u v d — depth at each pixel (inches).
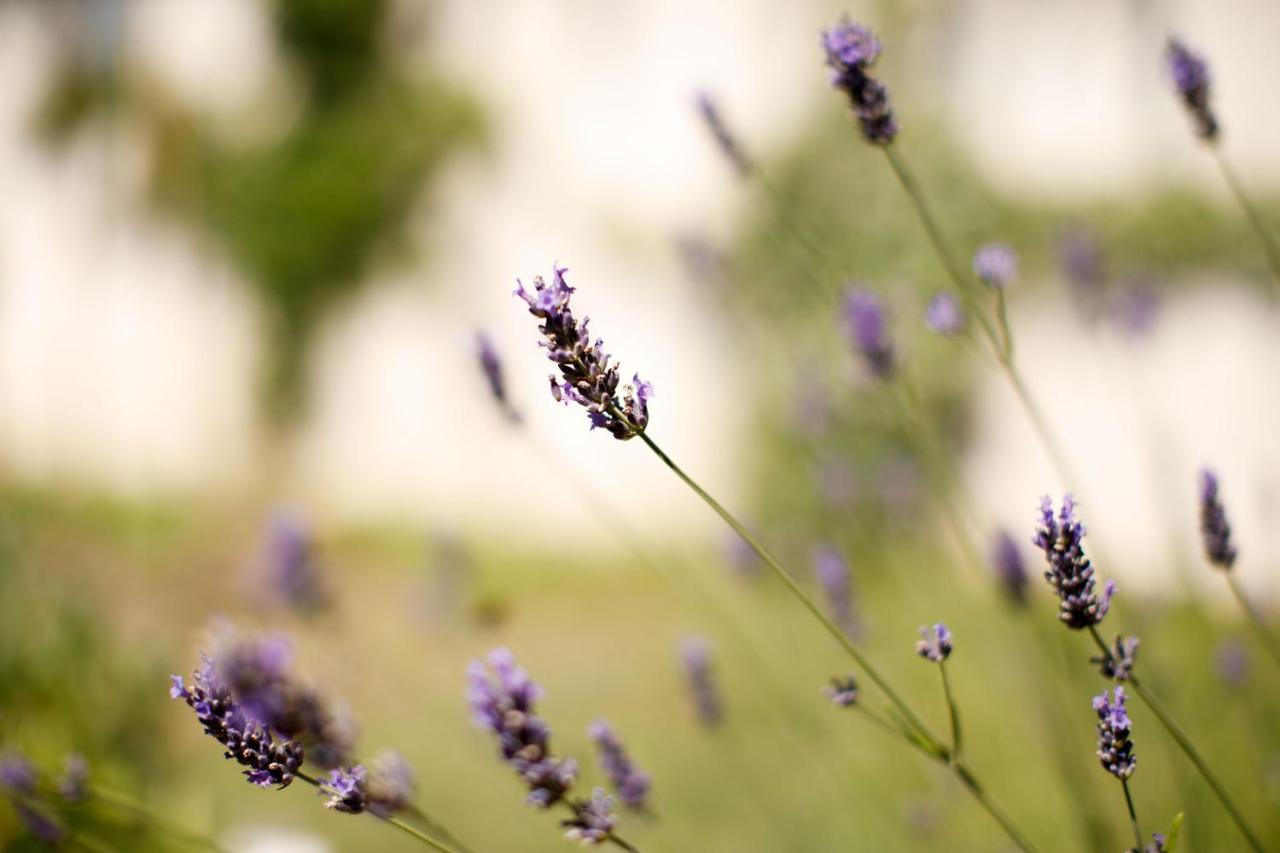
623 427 56.7
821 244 304.8
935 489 140.3
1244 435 263.3
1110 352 268.7
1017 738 136.8
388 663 208.1
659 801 156.8
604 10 385.4
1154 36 284.7
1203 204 272.7
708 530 275.1
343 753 67.5
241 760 61.0
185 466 476.7
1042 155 296.8
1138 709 118.7
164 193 491.5
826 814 142.0
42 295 526.6
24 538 179.9
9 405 525.7
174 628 259.0
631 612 290.5
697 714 118.3
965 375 288.7
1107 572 118.0
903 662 167.5
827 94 327.3
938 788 129.4
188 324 488.1
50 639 156.5
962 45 313.1
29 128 535.8
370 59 438.0
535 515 372.8
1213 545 81.0
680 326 355.9
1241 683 120.3
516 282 55.6
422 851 152.6
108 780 124.6
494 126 406.9
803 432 197.9
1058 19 298.7
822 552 121.6
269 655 65.9
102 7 515.2
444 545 167.2
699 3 365.1
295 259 444.1
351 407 432.8
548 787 59.4
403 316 422.9
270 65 461.7
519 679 59.6
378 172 423.8
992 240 295.4
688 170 364.8
